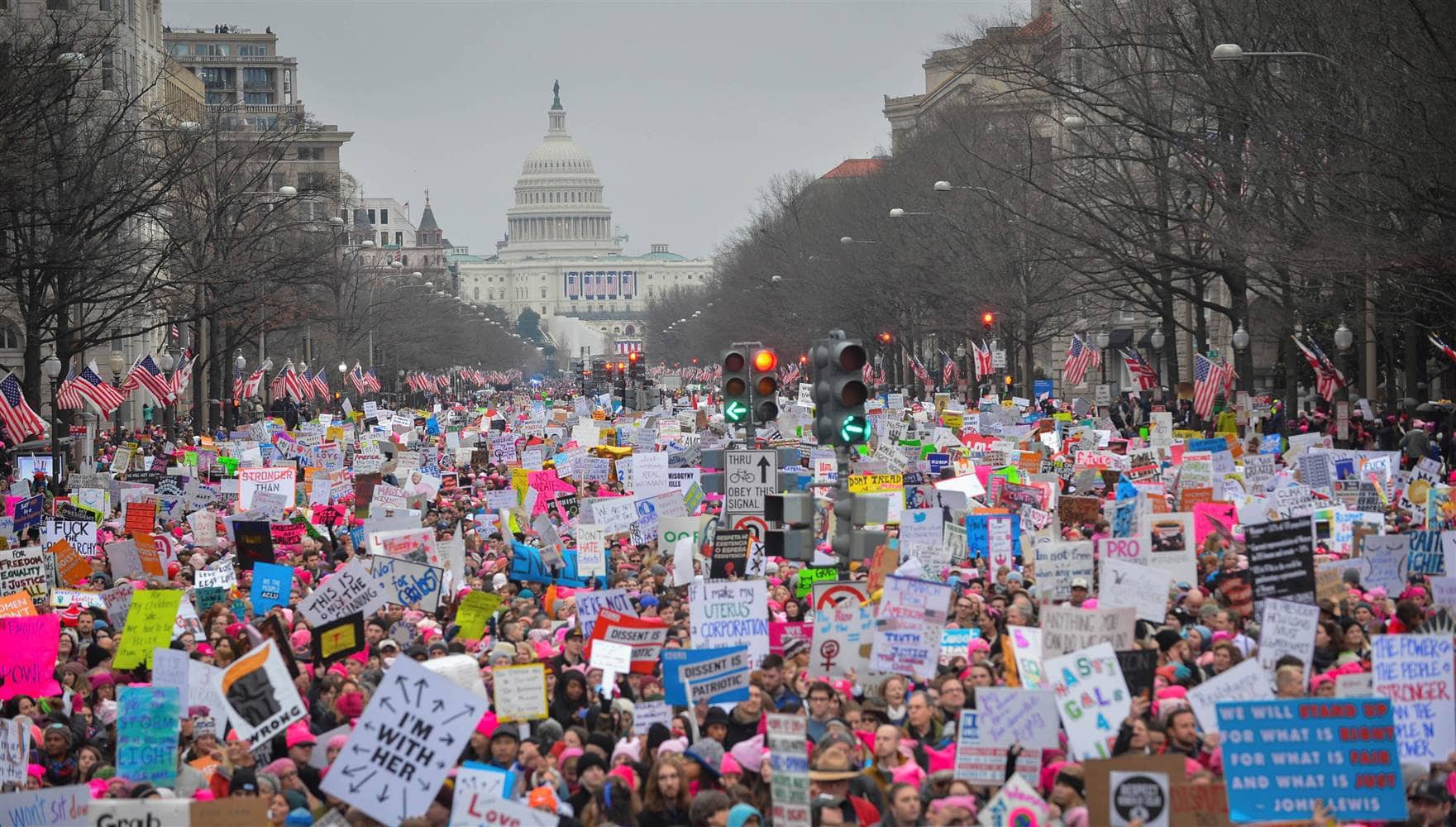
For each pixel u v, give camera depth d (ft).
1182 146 331.77
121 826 87.04
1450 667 96.22
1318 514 185.26
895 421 355.56
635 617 128.36
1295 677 106.22
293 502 259.60
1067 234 372.99
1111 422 395.96
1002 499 214.69
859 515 152.46
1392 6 247.91
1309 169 272.92
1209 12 336.29
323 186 585.63
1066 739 107.96
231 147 615.98
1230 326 584.40
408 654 124.47
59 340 386.11
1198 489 203.51
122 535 221.25
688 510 228.63
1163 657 126.31
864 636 120.98
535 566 181.47
